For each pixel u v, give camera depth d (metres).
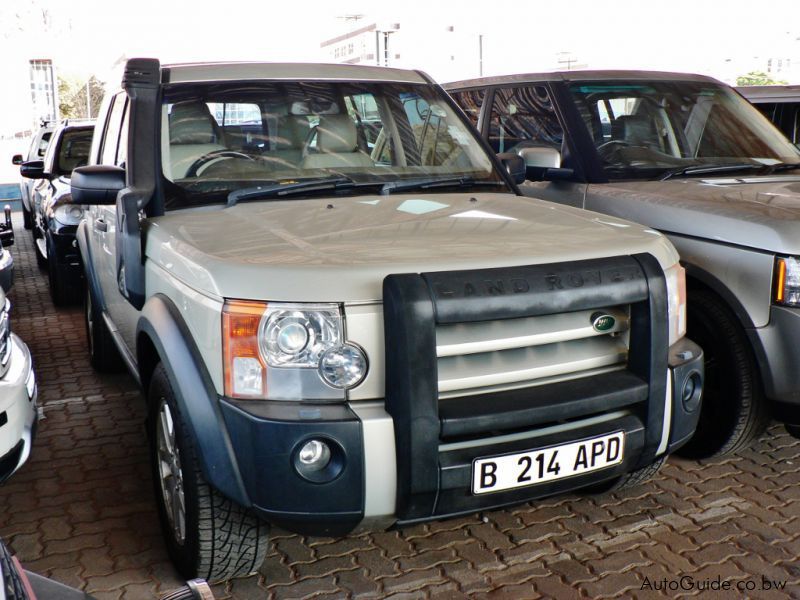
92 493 3.42
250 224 2.80
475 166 3.64
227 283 2.29
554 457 2.37
